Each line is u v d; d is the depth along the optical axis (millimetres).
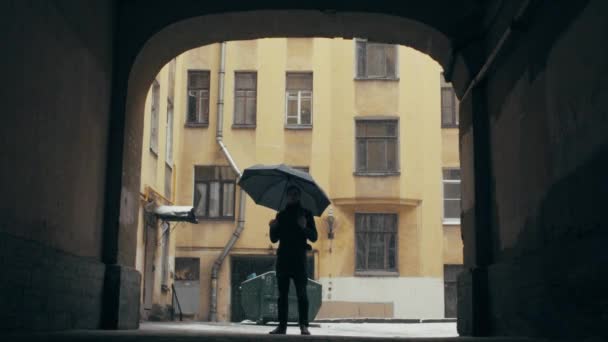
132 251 9477
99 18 8508
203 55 27422
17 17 6016
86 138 8078
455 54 9492
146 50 9430
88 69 8109
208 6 9484
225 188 26938
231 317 26359
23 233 6215
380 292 26250
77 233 7785
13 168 5973
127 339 5578
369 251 26641
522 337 7203
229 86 27312
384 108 27047
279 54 27438
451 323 22672
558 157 6465
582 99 5898
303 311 8562
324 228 26531
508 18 8102
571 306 5984
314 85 27266
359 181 26656
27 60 6262
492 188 8773
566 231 6262
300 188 9453
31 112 6379
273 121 27094
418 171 26797
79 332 6902
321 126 27078
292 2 9539
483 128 9062
